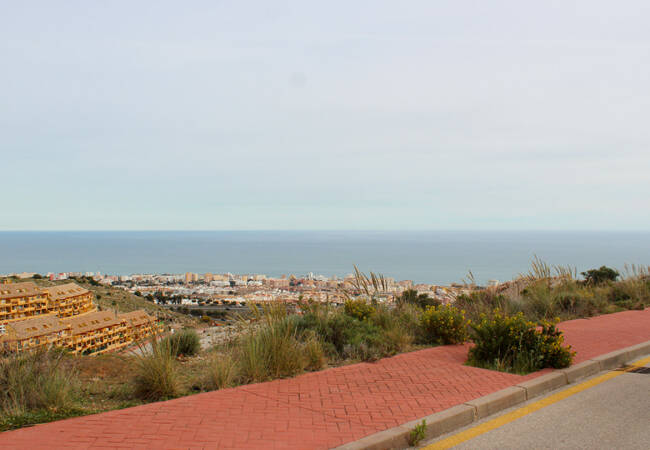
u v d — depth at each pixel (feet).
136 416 15.67
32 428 14.46
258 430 14.51
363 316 33.14
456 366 23.86
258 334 23.63
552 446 14.49
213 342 29.12
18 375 17.25
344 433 14.34
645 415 17.52
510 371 22.63
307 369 23.34
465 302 39.88
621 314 43.34
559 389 21.18
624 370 24.77
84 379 20.66
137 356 20.26
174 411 16.24
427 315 31.60
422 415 16.08
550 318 40.32
